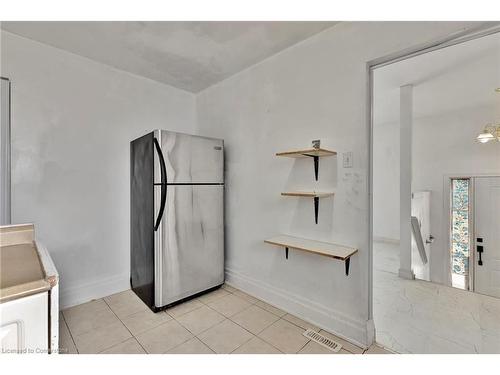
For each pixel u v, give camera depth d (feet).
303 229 6.70
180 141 7.28
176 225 7.22
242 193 8.42
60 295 7.13
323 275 6.25
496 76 8.45
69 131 7.23
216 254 8.36
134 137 8.65
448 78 8.64
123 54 7.36
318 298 6.36
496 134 9.42
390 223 16.01
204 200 7.95
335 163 6.00
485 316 6.98
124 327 6.23
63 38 6.54
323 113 6.21
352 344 5.63
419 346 5.61
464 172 11.58
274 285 7.42
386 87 9.53
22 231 4.83
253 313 6.95
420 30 4.72
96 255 7.81
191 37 6.52
